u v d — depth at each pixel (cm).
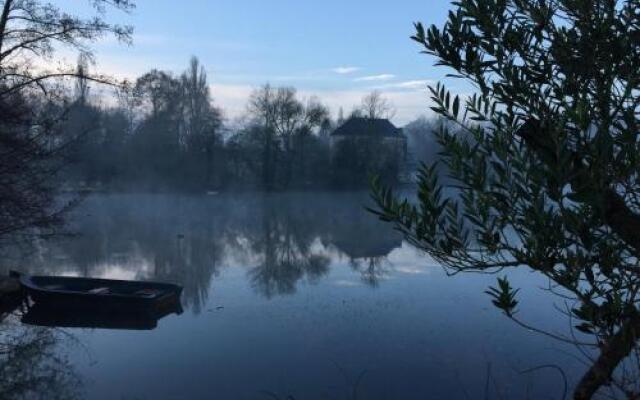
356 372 1298
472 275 2478
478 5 177
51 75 1712
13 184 1570
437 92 189
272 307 1939
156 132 6844
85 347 1528
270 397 1162
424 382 1229
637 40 154
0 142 1526
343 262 2888
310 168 7344
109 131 6094
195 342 1555
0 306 2008
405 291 2155
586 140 152
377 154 6719
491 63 176
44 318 1870
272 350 1469
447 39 184
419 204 191
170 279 2478
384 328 1659
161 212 5381
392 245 3516
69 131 1809
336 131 7456
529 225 167
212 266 2794
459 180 184
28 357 1448
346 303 1977
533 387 1162
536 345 1413
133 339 1598
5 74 1619
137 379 1290
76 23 1734
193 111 7362
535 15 168
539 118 166
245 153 7394
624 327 171
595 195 150
